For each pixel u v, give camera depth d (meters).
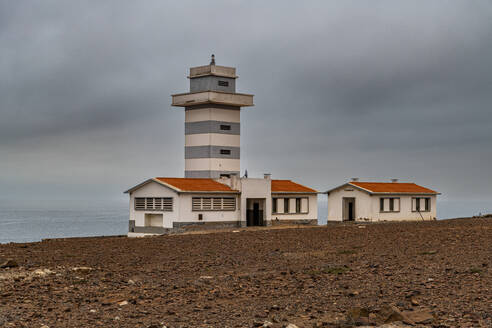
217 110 79.19
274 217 74.81
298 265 31.78
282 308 21.50
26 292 24.33
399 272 28.08
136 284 26.42
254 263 32.75
